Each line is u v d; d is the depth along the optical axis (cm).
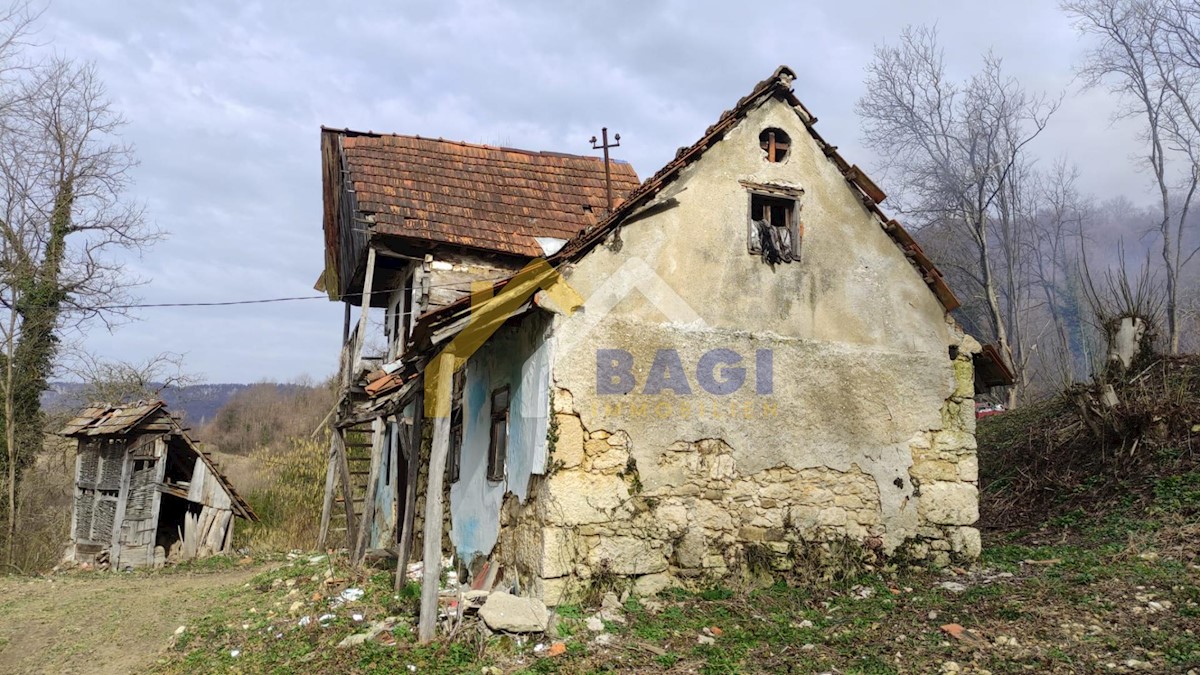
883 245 997
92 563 1702
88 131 2119
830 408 928
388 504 1501
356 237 1436
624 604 783
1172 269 2597
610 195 1475
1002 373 1037
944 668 611
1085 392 1301
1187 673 568
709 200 920
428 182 1448
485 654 683
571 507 795
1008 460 1427
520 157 1614
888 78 3034
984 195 2823
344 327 1628
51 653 920
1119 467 1163
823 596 823
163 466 1753
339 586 1046
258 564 1655
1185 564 819
